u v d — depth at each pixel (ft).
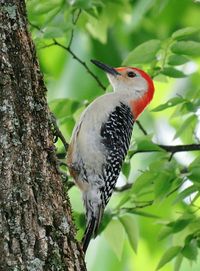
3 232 24.80
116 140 38.11
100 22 46.55
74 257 26.07
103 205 37.65
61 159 38.42
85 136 37.60
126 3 47.60
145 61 38.88
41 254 25.04
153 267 51.34
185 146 38.60
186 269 49.42
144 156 49.65
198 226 37.01
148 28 56.39
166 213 47.42
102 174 37.55
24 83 27.53
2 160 25.82
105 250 51.65
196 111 37.76
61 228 26.08
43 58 54.13
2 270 24.32
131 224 38.55
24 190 25.70
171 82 53.31
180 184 35.29
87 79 53.26
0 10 28.09
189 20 57.11
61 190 27.20
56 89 53.67
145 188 37.73
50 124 28.12
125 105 40.04
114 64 54.70
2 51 27.43
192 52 38.34
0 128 26.27
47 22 39.65
